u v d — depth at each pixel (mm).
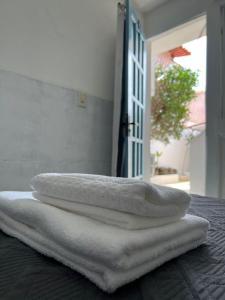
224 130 1964
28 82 1477
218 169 1984
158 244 427
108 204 451
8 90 1381
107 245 357
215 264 455
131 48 2035
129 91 1974
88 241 375
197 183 3236
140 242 383
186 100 5090
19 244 529
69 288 360
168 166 5930
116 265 340
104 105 2027
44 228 469
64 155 1686
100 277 360
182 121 5230
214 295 352
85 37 1867
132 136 2072
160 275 406
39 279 384
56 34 1647
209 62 2057
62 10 1688
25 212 530
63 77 1689
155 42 2762
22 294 344
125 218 430
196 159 3262
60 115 1663
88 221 466
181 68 4996
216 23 2021
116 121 1956
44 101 1563
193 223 520
